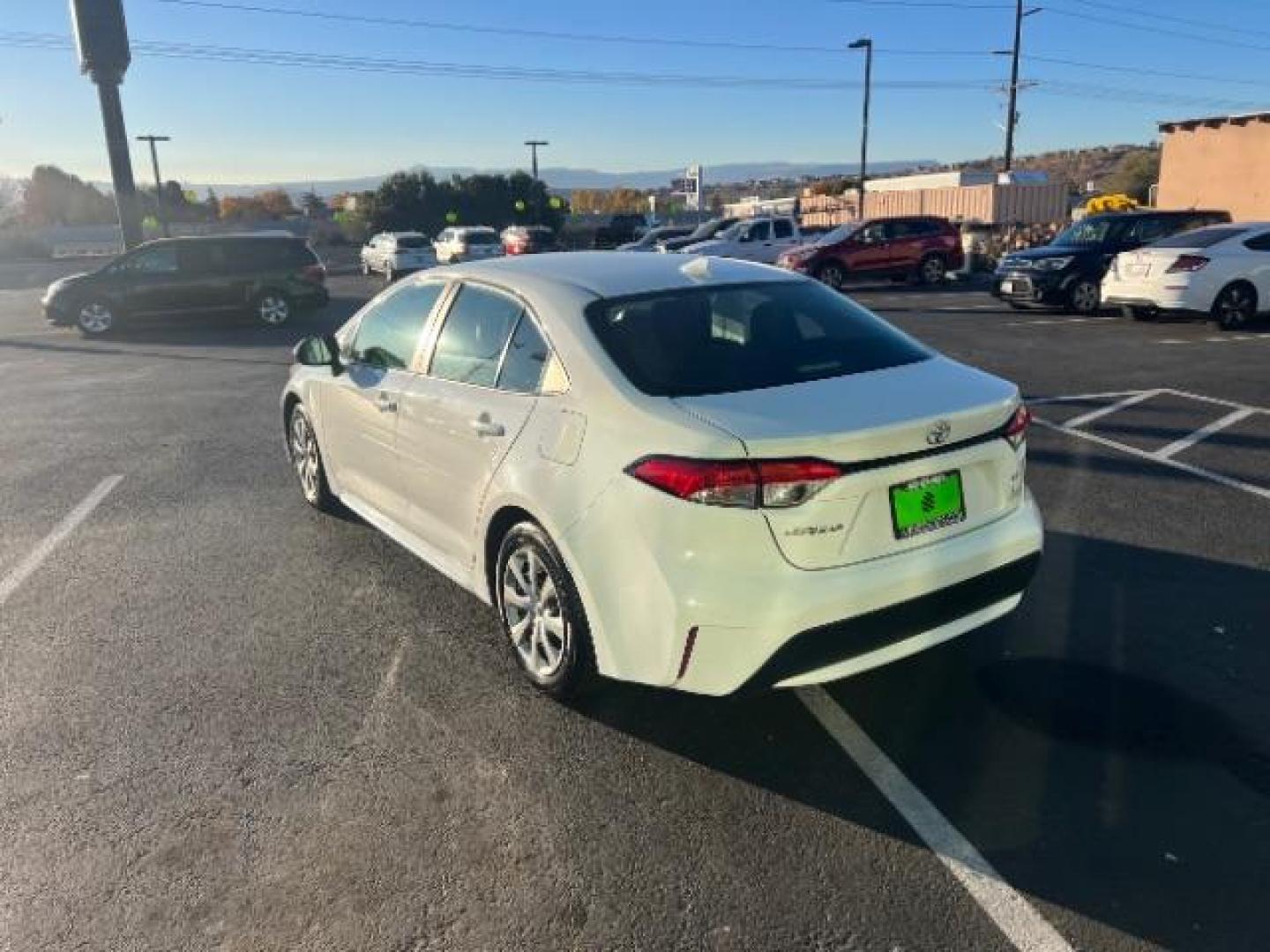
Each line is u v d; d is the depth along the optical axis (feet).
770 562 9.62
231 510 19.97
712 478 9.49
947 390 10.96
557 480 10.91
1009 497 11.26
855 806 9.95
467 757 10.93
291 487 21.58
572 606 11.05
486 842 9.50
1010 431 11.08
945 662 12.83
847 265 71.67
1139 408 27.96
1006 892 8.69
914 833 9.51
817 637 9.78
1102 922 8.31
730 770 10.59
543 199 206.59
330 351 16.57
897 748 10.93
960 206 121.49
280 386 35.86
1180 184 87.15
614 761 10.80
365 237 184.34
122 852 9.44
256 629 14.33
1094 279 50.90
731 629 9.64
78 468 23.82
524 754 10.96
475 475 12.51
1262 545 16.84
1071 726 11.27
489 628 14.20
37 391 35.91
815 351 11.71
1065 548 16.88
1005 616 14.17
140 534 18.65
